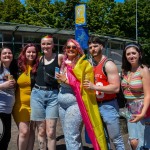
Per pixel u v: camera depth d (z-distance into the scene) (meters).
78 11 12.80
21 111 4.81
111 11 38.91
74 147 4.32
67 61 4.48
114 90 4.23
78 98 4.23
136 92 4.10
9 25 18.20
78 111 4.30
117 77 4.27
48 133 4.74
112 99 4.43
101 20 38.44
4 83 4.61
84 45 10.74
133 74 4.13
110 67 4.27
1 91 4.67
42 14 36.19
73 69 4.29
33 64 4.83
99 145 4.27
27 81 4.80
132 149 4.35
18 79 4.82
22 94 4.82
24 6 37.50
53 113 4.72
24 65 4.82
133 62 4.10
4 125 4.74
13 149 5.86
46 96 4.71
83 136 6.46
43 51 4.75
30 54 4.77
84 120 4.24
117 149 4.46
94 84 4.38
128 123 4.35
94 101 4.35
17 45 21.83
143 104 4.04
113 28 38.34
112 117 4.39
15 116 4.89
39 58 4.84
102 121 4.48
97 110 4.34
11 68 4.82
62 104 4.42
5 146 4.82
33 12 36.72
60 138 6.59
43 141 4.87
